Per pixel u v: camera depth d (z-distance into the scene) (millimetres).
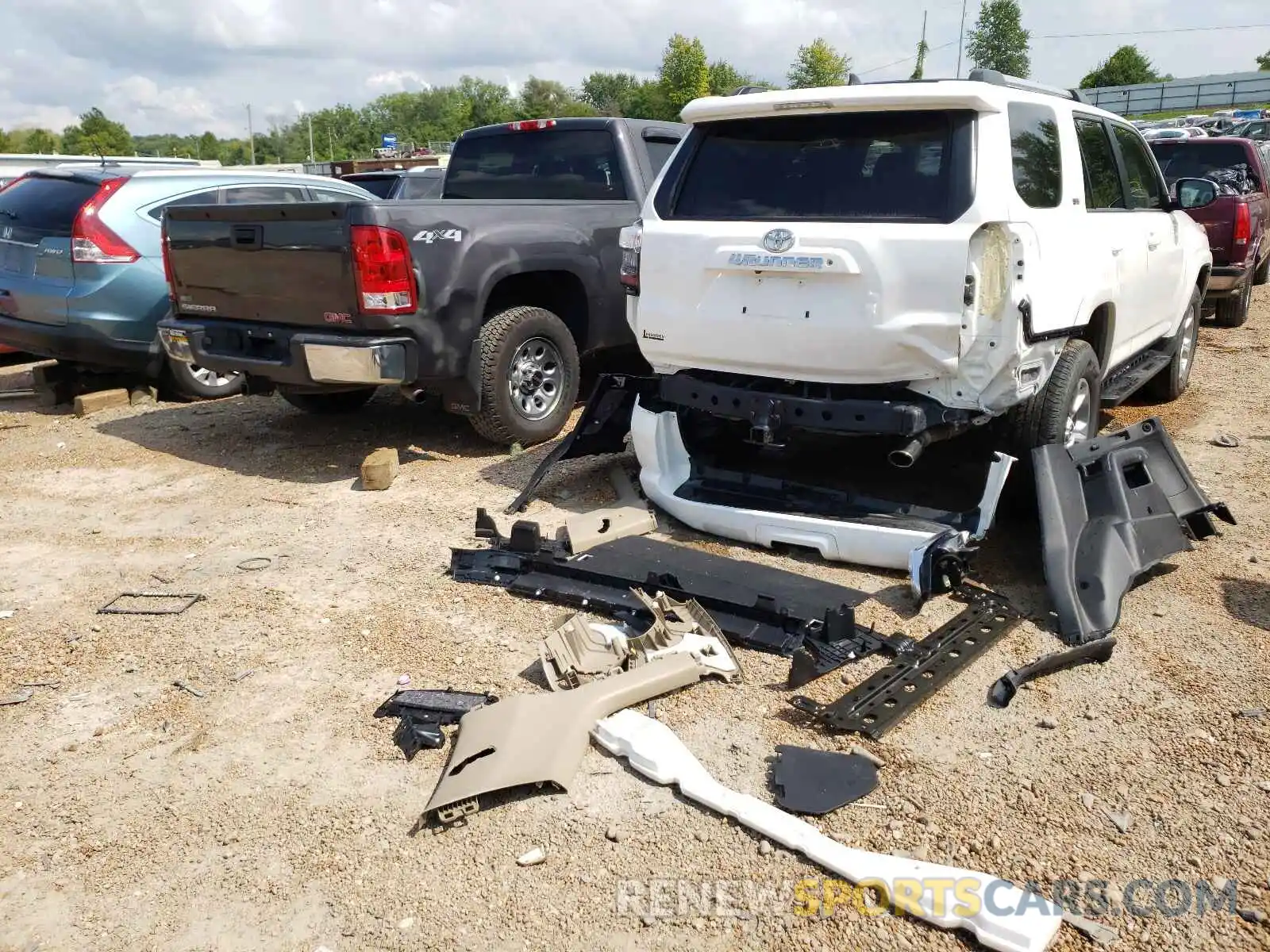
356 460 6375
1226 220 9453
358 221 5383
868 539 4273
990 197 3869
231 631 4074
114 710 3537
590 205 6707
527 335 6176
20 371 9703
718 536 4754
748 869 2670
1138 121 59406
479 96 112812
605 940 2457
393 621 4102
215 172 8078
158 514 5531
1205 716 3277
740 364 4414
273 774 3145
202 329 6332
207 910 2607
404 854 2777
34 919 2588
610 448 5508
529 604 4223
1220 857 2652
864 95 4062
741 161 4445
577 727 3182
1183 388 7336
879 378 4113
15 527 5383
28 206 7730
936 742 3180
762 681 3557
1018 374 4086
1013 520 4844
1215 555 4484
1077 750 3115
